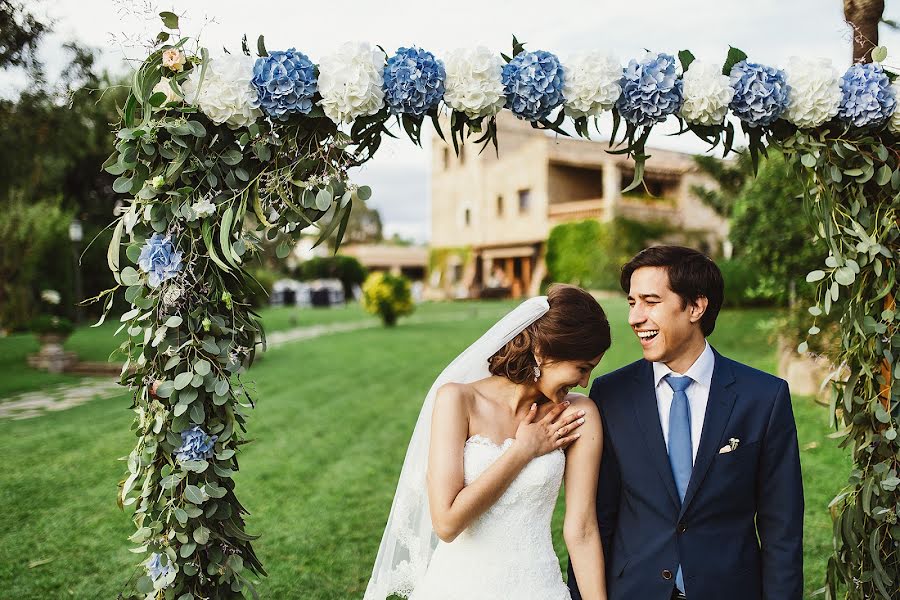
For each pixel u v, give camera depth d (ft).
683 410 6.81
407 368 37.60
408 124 7.11
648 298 6.64
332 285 108.68
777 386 6.77
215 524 7.21
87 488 18.10
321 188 6.95
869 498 8.01
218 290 7.09
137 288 6.88
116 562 13.53
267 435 23.54
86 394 31.73
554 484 6.84
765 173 24.88
